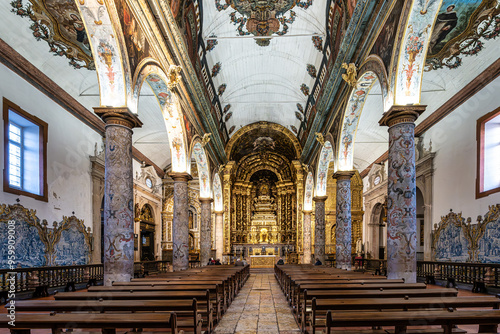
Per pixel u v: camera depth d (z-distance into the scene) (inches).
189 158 563.2
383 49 326.0
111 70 297.0
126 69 299.0
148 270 692.7
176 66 406.0
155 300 194.4
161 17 349.4
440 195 455.2
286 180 1230.9
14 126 389.7
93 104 547.5
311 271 454.6
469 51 417.1
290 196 1230.3
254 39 617.6
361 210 1027.9
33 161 399.9
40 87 413.4
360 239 1000.9
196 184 1105.4
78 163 478.6
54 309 178.1
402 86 301.0
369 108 680.4
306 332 238.5
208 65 621.6
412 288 238.2
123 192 298.8
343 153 518.0
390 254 301.6
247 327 277.3
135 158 815.7
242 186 1248.8
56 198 434.6
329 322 144.2
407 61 293.0
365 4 331.9
